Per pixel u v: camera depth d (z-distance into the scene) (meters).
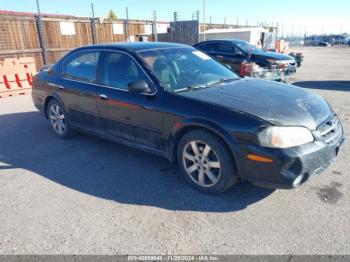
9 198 3.26
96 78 4.21
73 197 3.25
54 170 3.94
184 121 3.13
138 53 3.82
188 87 3.55
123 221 2.79
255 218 2.77
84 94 4.34
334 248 2.36
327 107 3.27
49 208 3.04
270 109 2.91
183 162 3.35
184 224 2.72
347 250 2.33
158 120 3.42
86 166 4.03
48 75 5.16
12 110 7.42
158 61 3.80
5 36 11.09
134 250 2.41
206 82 3.77
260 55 9.95
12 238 2.60
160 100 3.38
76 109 4.61
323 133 2.87
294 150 2.64
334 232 2.54
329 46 55.94
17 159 4.34
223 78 4.02
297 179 2.69
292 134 2.67
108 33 15.59
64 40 13.34
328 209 2.86
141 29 17.98
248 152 2.76
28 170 3.96
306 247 2.38
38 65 12.43
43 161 4.25
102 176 3.73
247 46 10.70
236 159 2.86
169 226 2.70
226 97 3.19
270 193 3.18
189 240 2.51
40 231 2.68
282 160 2.62
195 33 19.45
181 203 3.07
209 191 3.18
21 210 3.02
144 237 2.56
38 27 12.14
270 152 2.65
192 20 19.34
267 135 2.67
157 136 3.52
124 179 3.63
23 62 9.66
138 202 3.11
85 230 2.68
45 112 5.41
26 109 7.52
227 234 2.57
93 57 4.34
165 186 3.43
